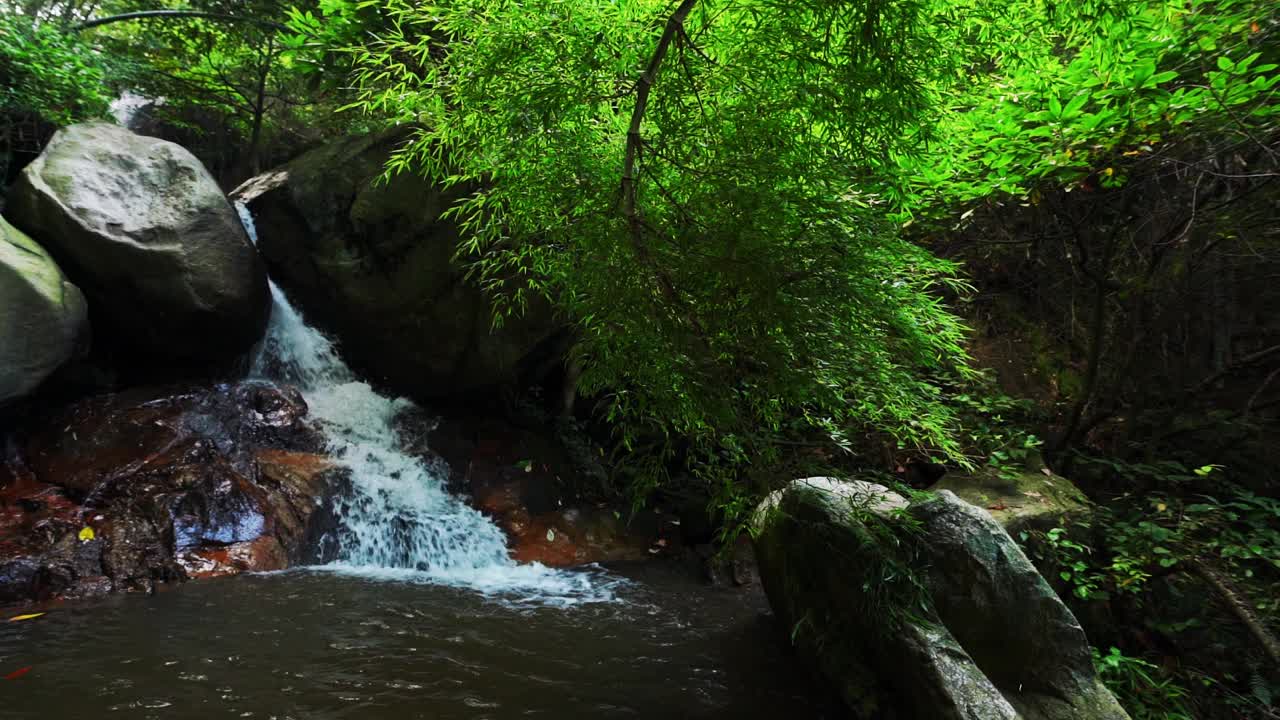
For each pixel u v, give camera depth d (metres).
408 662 3.48
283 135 10.95
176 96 9.69
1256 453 5.05
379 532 5.49
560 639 3.98
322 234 6.62
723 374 2.49
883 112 2.26
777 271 2.23
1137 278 5.17
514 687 3.30
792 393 2.48
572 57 2.35
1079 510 4.43
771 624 4.41
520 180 2.72
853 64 2.16
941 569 2.99
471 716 2.97
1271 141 3.90
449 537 5.60
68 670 3.14
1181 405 5.27
